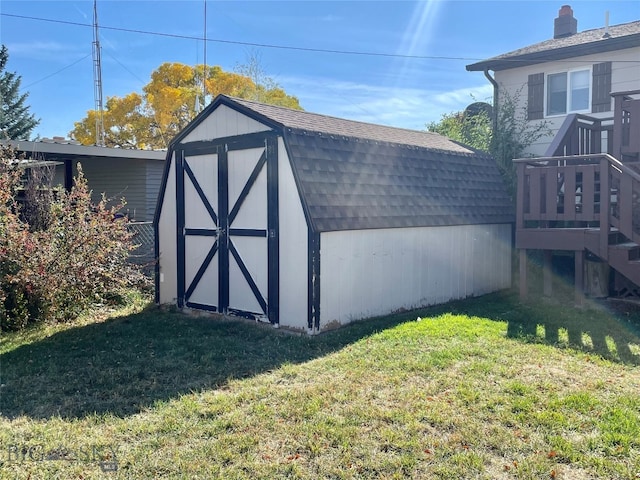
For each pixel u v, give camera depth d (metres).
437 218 7.83
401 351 5.30
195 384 4.52
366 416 3.73
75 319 7.36
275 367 4.94
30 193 9.22
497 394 4.12
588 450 3.23
